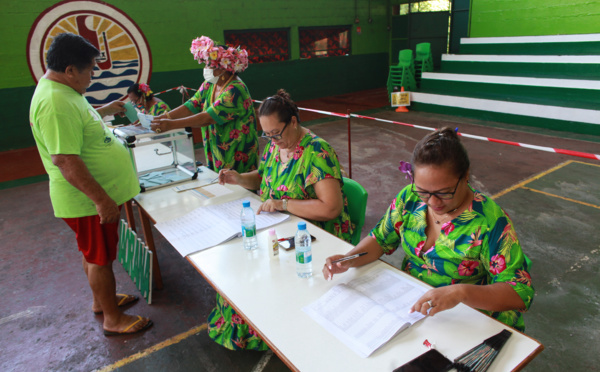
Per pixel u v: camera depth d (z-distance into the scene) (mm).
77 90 1811
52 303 2568
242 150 2828
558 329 2115
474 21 8320
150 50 7469
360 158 5203
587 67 6363
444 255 1288
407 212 1400
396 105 8031
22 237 3508
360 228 2100
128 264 2781
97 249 2004
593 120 5574
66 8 6520
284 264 1499
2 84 6332
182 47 7828
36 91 1723
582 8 6645
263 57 9188
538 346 1053
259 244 1654
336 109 8641
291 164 1886
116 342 2197
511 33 7754
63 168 1714
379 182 4352
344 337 1109
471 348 1055
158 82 7699
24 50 6371
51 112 1659
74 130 1716
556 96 6383
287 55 9531
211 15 8070
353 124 7195
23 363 2066
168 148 2785
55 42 1697
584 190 3809
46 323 2377
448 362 999
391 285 1336
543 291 2412
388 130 6590
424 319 1172
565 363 1899
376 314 1178
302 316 1207
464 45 8352
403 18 11031
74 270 2957
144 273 2506
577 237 2982
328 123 7410
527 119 6312
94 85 6988
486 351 1026
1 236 3535
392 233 1468
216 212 1969
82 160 1758
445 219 1269
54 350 2154
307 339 1114
